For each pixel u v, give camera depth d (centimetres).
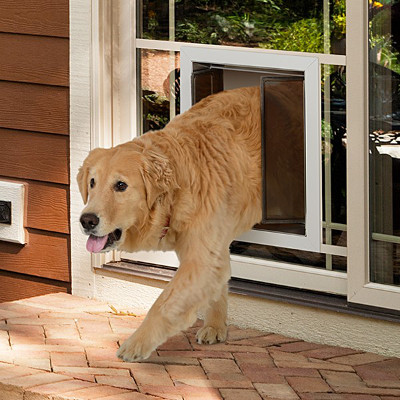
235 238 531
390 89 497
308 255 543
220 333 526
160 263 597
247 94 531
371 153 503
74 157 610
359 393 452
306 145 526
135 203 466
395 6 491
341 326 519
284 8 540
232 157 504
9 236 641
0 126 640
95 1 591
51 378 462
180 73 568
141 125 602
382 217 506
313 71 519
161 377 468
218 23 567
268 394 449
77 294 619
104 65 597
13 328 543
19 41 626
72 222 615
